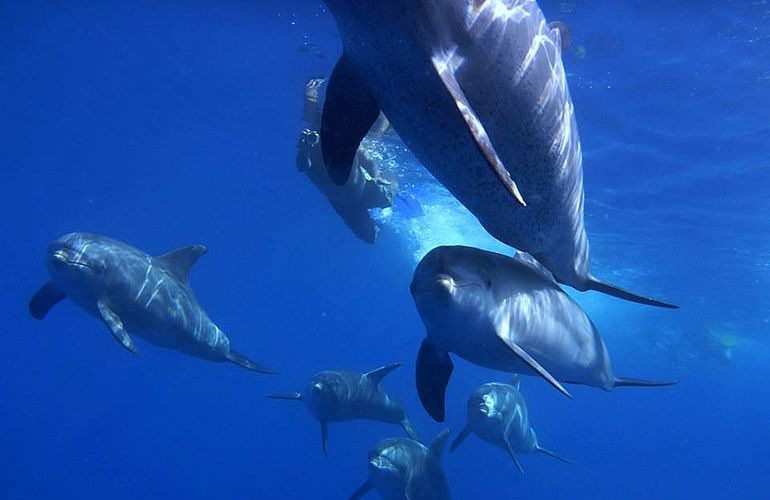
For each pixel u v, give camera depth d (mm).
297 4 14938
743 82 14047
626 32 13000
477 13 2938
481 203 3877
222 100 25156
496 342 4375
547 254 4484
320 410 12312
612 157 18750
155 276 9289
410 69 2984
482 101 3178
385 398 13312
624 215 23656
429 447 11133
